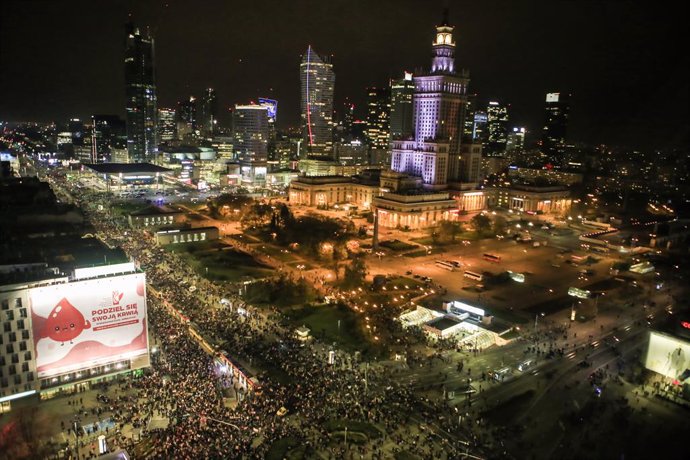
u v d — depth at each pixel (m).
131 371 136.12
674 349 136.62
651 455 106.25
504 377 137.50
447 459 102.69
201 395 122.06
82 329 128.38
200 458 98.62
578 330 170.00
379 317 176.50
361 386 129.38
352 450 103.94
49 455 102.69
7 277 126.12
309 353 146.88
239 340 151.62
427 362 144.75
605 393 130.38
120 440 106.12
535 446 108.44
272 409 116.38
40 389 124.62
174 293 187.62
